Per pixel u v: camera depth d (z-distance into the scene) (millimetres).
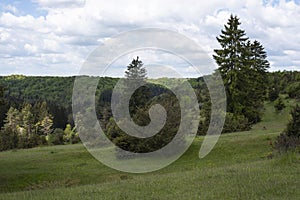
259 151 26391
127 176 20781
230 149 27328
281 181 11641
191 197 10383
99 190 12812
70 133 48281
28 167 25891
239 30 48500
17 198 12547
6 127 54562
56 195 12445
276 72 75250
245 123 39938
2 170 25109
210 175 14523
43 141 47906
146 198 10719
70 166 25484
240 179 12633
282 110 55750
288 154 17266
